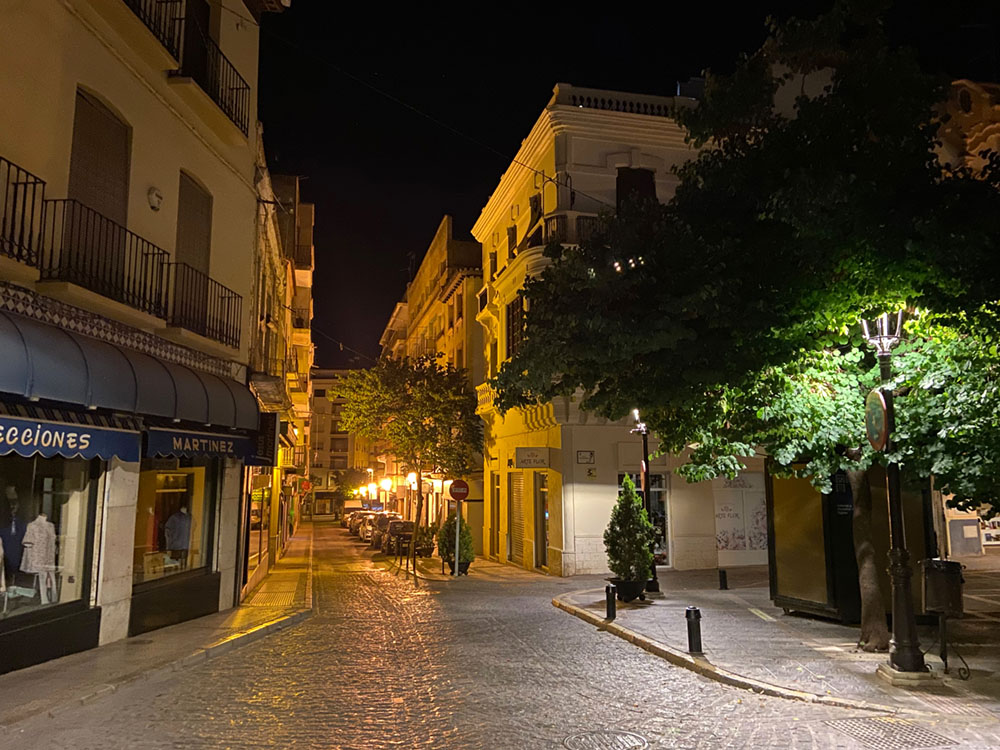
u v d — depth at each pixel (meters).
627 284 8.32
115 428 9.97
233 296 14.68
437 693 8.02
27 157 8.92
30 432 8.37
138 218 11.30
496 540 27.73
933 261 6.95
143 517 11.74
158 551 12.21
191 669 9.28
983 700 7.43
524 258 21.25
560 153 20.83
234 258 15.00
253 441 14.61
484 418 29.23
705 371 8.43
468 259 35.12
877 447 8.02
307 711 7.31
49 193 9.28
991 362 7.73
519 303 23.55
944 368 8.14
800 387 9.16
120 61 10.80
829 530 11.62
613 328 8.07
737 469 10.26
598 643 11.06
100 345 9.73
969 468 7.85
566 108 20.61
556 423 20.81
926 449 8.19
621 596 14.68
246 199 15.74
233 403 13.16
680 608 13.73
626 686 8.35
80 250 9.97
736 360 8.38
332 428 99.06
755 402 8.96
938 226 6.79
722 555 21.88
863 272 7.60
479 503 29.95
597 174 20.95
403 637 11.62
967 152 12.22
